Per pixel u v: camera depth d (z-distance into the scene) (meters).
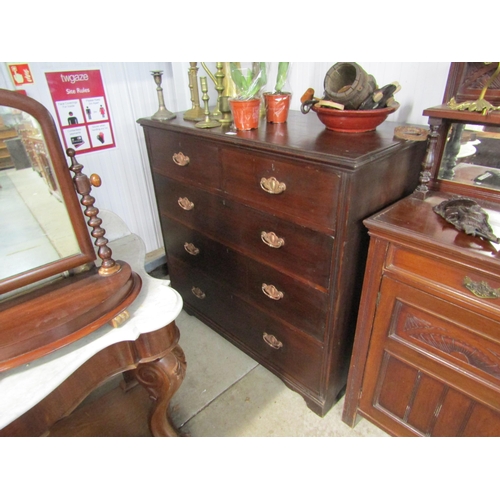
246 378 1.58
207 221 1.44
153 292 0.95
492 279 0.80
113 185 1.86
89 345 0.79
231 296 1.54
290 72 1.57
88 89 1.60
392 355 1.09
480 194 1.06
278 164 1.06
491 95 0.98
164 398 1.04
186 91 1.90
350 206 0.95
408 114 1.35
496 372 0.89
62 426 1.30
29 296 0.83
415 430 1.15
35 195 0.79
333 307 1.12
